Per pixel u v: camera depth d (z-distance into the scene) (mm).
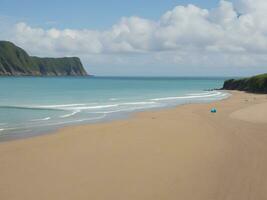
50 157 17047
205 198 11891
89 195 12102
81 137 22484
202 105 47031
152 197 11969
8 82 133125
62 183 13266
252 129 26016
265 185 13094
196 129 26016
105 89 93000
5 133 25062
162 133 24141
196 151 18531
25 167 15281
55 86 104125
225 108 42562
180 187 12938
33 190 12516
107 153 17984
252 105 46312
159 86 126438
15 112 37594
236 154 17828
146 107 45094
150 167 15453
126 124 28516
